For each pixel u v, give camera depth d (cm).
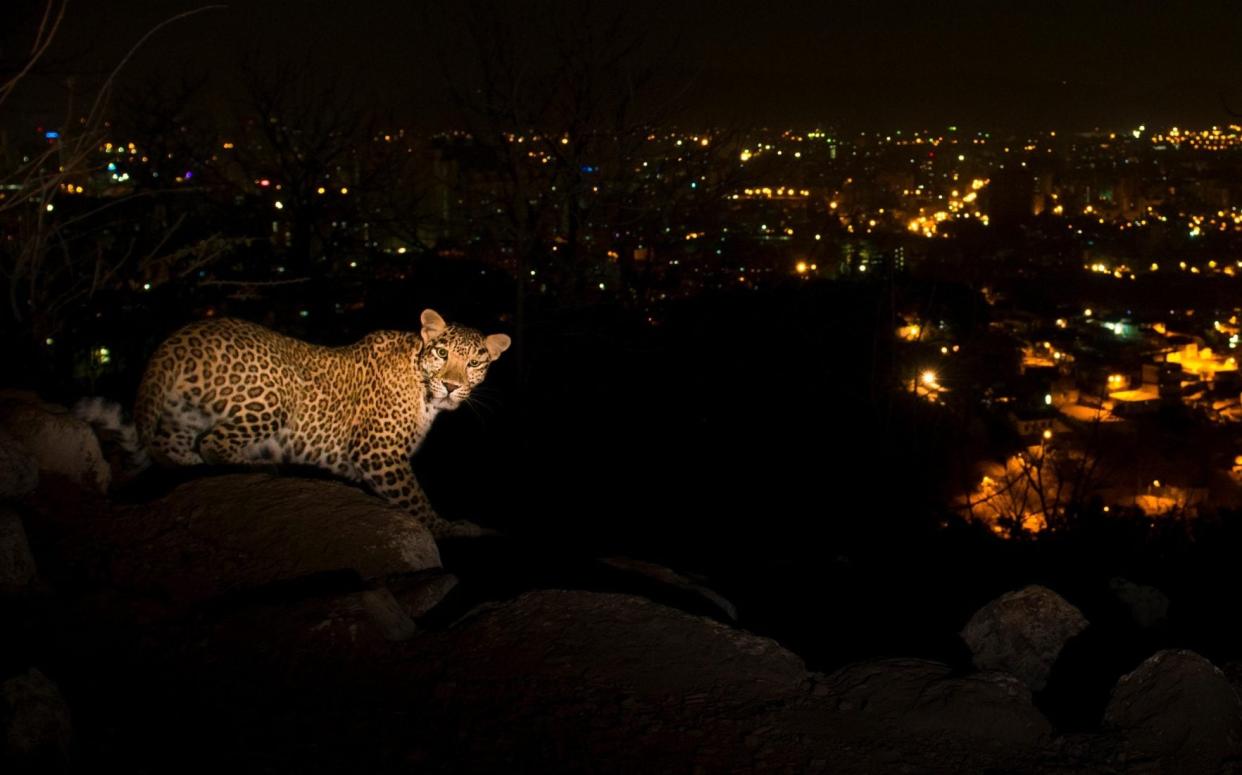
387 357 759
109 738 323
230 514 532
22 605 409
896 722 369
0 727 287
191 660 385
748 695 387
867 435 1802
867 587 795
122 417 630
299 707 359
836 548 1420
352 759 328
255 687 370
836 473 1706
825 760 345
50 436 561
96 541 497
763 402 1912
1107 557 1105
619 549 1220
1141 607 671
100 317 1225
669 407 1888
